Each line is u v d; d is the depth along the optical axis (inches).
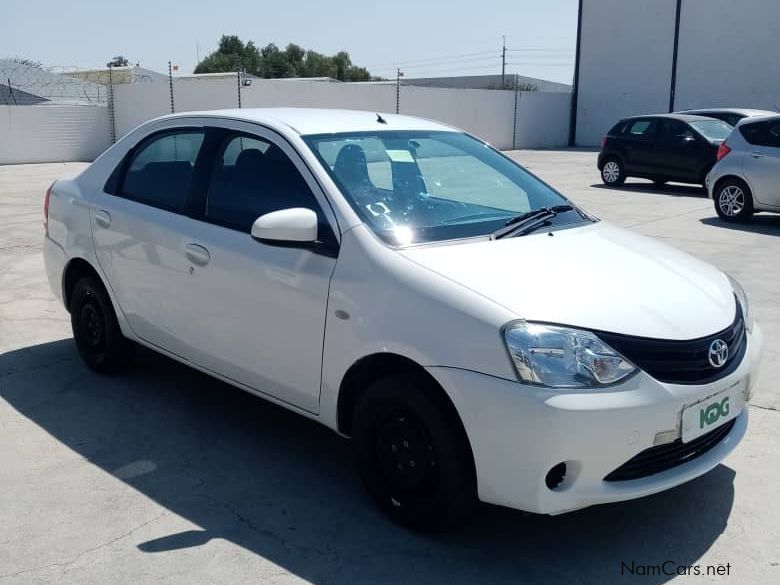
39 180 711.7
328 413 142.1
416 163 164.1
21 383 201.5
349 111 180.9
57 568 123.7
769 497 145.7
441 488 125.4
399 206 147.1
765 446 165.9
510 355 115.5
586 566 125.3
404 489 133.3
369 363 134.1
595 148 1288.1
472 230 146.3
